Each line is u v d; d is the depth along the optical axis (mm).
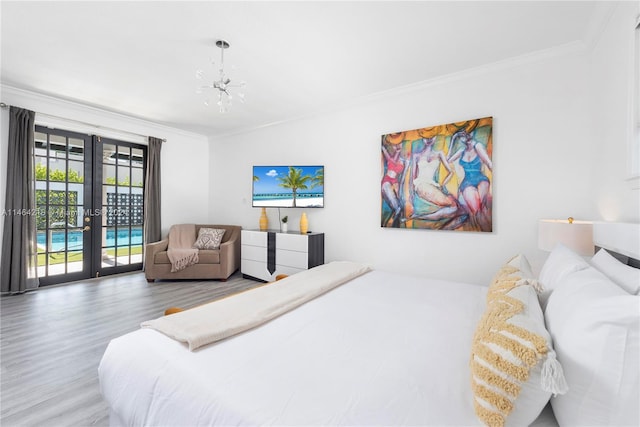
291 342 1164
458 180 2930
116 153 4441
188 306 3098
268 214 4719
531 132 2602
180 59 2676
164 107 3947
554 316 955
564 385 690
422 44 2418
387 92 3367
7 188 3361
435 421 738
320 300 1698
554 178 2506
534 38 2328
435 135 3062
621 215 1804
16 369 1891
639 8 1539
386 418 744
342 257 3883
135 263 4707
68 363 1970
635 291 939
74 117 3871
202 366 987
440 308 1552
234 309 1461
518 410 729
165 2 1925
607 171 2020
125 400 1003
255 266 4320
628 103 1658
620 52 1803
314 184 4031
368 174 3633
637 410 644
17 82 3197
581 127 2393
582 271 1135
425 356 1048
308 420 735
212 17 2080
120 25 2178
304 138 4250
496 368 752
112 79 3100
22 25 2178
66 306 3070
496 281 1509
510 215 2707
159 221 4754
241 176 5074
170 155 5012
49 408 1534
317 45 2436
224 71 2902
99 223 4270
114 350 1141
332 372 948
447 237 3068
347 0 1898
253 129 4859
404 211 3285
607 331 694
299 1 1908
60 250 3922
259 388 866
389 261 3475
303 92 3418
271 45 2436
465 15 2047
